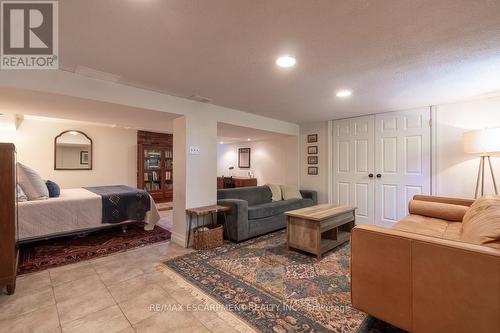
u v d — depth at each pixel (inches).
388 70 89.4
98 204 137.4
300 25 60.8
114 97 101.0
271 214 147.6
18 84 80.3
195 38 67.0
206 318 65.7
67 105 104.2
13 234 78.0
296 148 207.3
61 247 121.8
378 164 163.0
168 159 262.5
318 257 105.8
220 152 298.0
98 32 63.6
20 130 186.2
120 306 71.2
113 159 231.3
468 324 45.6
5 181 76.9
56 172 201.5
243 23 59.9
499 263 42.5
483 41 68.4
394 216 156.6
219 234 123.7
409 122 150.6
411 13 55.8
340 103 136.7
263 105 140.8
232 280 87.0
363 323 63.4
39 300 74.2
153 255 111.5
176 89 110.8
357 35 65.3
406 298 52.5
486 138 110.3
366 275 58.2
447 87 108.9
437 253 48.7
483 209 75.5
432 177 142.7
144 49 73.1
